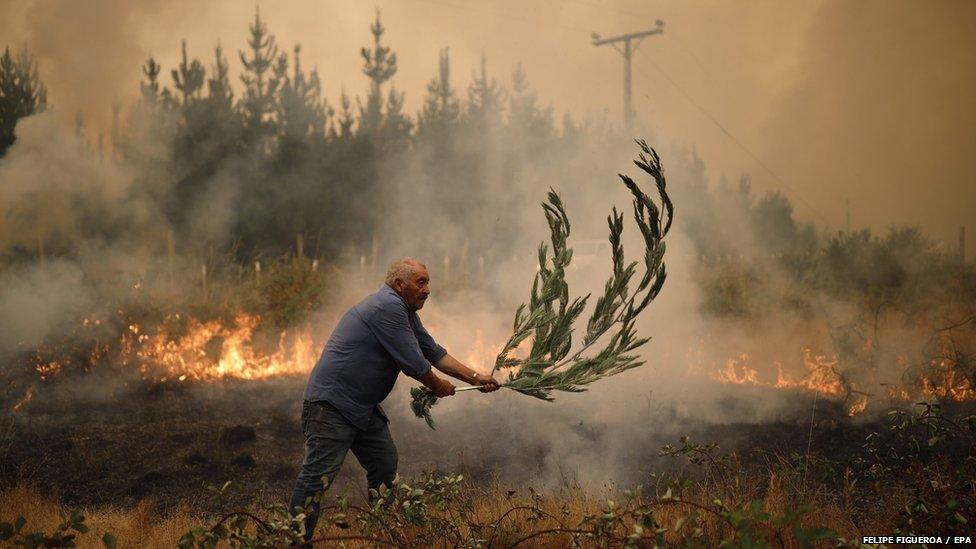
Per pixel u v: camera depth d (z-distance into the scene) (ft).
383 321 12.01
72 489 16.66
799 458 14.65
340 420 12.07
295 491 12.06
